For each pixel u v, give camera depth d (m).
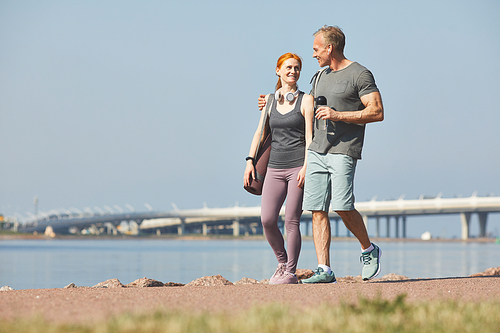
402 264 47.31
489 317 5.32
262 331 4.64
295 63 10.98
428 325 4.95
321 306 5.75
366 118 9.81
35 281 32.62
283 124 10.85
